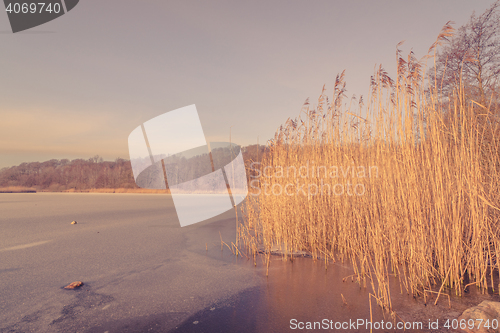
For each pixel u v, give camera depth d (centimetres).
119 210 1014
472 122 293
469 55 297
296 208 463
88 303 245
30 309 233
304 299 253
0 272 331
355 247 363
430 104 305
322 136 502
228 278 312
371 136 402
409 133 313
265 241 446
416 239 283
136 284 293
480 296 250
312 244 423
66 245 470
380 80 365
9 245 469
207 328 201
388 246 352
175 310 232
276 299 254
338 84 473
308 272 332
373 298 253
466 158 284
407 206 314
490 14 941
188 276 318
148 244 479
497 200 303
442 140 302
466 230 300
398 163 325
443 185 293
